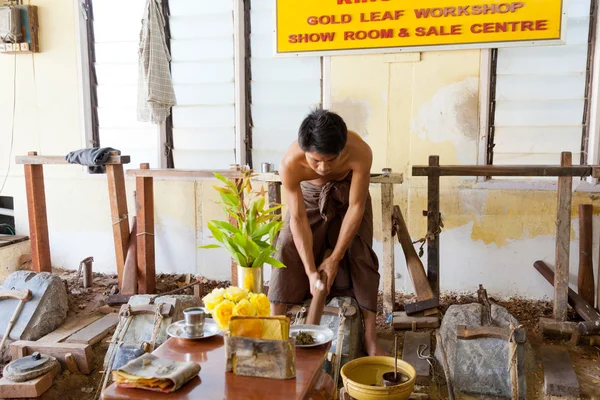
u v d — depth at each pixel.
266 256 2.18
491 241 3.75
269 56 4.07
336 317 2.78
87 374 2.97
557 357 2.81
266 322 1.65
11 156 4.62
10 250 4.43
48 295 3.32
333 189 2.75
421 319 2.86
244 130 4.17
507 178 3.71
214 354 1.79
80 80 4.39
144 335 2.91
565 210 3.10
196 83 4.25
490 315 2.71
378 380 2.36
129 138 4.44
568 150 3.66
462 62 3.66
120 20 4.31
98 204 4.48
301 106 4.07
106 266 4.54
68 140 4.50
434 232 3.14
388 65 3.79
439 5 3.62
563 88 3.61
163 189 4.30
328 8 3.81
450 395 2.39
